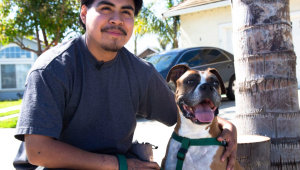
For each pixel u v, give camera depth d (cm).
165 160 280
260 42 296
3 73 1969
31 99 199
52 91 206
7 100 1842
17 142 579
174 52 770
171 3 1667
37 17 1174
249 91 304
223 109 741
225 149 258
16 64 1994
